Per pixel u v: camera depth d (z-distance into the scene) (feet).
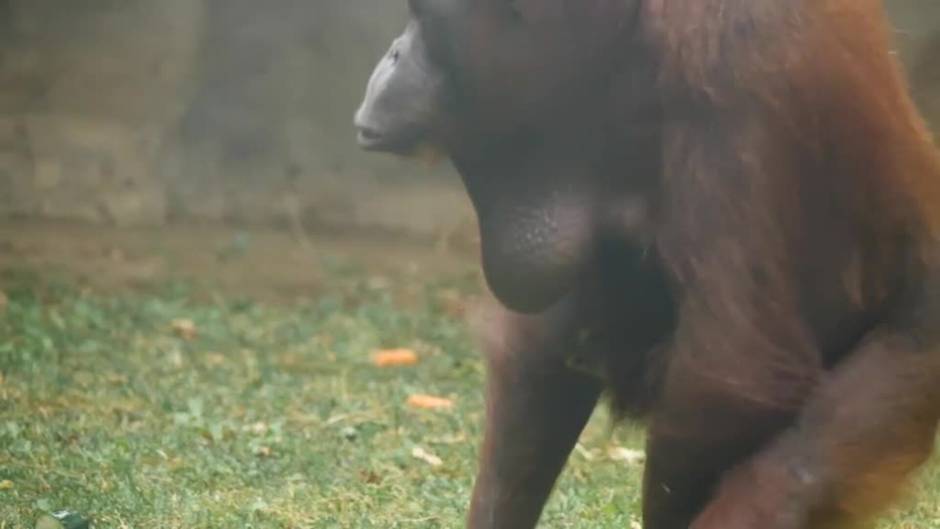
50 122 125.08
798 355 36.37
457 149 38.91
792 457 35.99
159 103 127.75
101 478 59.62
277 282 108.68
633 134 37.29
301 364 84.17
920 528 55.11
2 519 53.52
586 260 38.78
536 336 41.65
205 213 127.54
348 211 128.57
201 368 82.07
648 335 39.55
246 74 131.34
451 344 90.48
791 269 36.58
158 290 104.32
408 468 63.87
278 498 58.08
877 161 37.01
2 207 122.31
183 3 128.57
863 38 37.19
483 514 44.62
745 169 35.40
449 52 37.78
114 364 81.71
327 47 132.46
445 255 120.06
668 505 37.88
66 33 126.72
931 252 38.01
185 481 59.98
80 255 112.88
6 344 83.92
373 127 38.65
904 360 37.65
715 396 35.76
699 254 35.78
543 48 37.22
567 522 56.54
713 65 35.47
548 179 38.86
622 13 36.78
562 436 43.83
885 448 36.81
